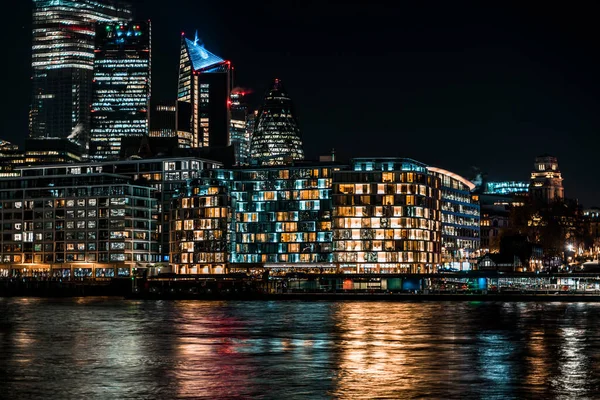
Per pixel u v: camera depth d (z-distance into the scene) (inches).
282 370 4318.4
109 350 5108.3
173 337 5782.5
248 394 3720.5
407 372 4242.1
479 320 6948.8
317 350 5078.7
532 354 4877.0
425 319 7062.0
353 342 5467.5
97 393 3757.4
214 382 3993.6
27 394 3745.1
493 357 4758.9
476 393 3718.0
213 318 7258.9
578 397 3636.8
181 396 3688.5
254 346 5275.6
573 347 5182.1
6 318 7342.5
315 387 3860.7
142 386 3902.6
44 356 4847.4
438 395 3681.1
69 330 6274.6
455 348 5147.6
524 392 3737.7
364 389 3816.4
